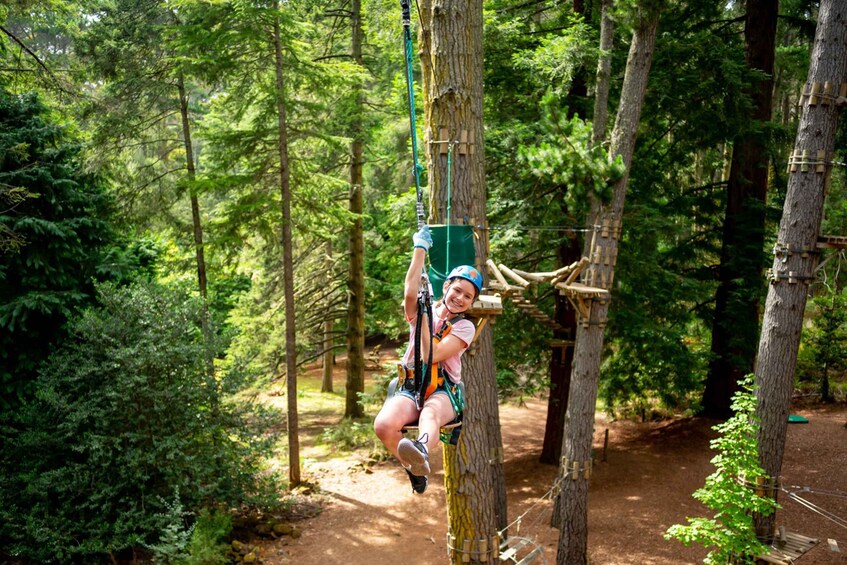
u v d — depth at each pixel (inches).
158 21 658.8
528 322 612.7
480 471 275.6
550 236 573.9
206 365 518.0
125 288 506.3
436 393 146.2
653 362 656.4
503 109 600.1
